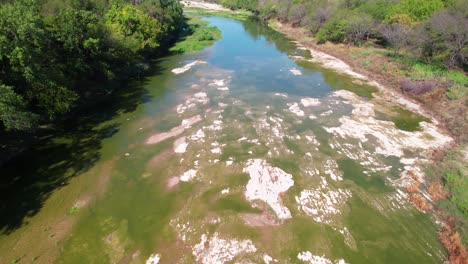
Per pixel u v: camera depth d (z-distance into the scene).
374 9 61.56
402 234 18.94
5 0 35.25
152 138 28.89
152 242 18.19
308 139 28.52
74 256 17.33
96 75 38.50
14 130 25.45
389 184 23.06
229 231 18.72
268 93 39.12
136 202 21.27
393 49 52.97
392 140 28.59
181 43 66.06
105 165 25.12
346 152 26.72
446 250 17.94
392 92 40.34
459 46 39.69
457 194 21.67
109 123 31.81
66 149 27.27
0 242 18.08
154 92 39.75
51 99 27.48
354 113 33.97
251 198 21.28
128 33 50.44
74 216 20.05
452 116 32.22
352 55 55.50
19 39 25.94
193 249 17.66
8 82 25.41
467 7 42.62
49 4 43.78
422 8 50.91
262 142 27.92
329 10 70.94
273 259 17.05
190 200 21.28
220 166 24.53
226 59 54.78
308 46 66.75
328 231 18.92
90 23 36.06
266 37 76.06
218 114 33.00
